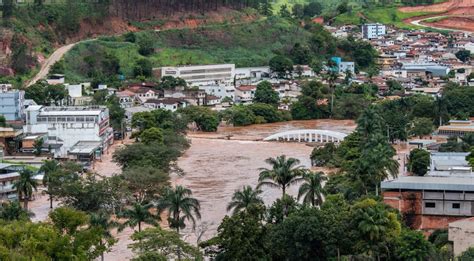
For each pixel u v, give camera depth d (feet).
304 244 434.71
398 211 506.89
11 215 543.39
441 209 515.09
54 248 424.05
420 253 428.15
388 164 586.04
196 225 591.78
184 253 441.68
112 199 616.39
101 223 501.15
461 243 433.89
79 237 453.99
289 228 437.58
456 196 511.81
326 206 490.49
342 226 442.09
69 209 492.95
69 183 631.15
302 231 433.07
